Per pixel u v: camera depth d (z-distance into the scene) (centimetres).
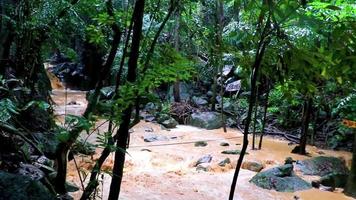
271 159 639
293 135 841
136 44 193
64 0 395
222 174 548
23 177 224
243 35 197
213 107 1004
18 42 411
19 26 391
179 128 897
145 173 531
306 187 501
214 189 479
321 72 181
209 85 1136
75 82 1560
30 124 484
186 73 194
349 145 754
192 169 570
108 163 500
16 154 353
